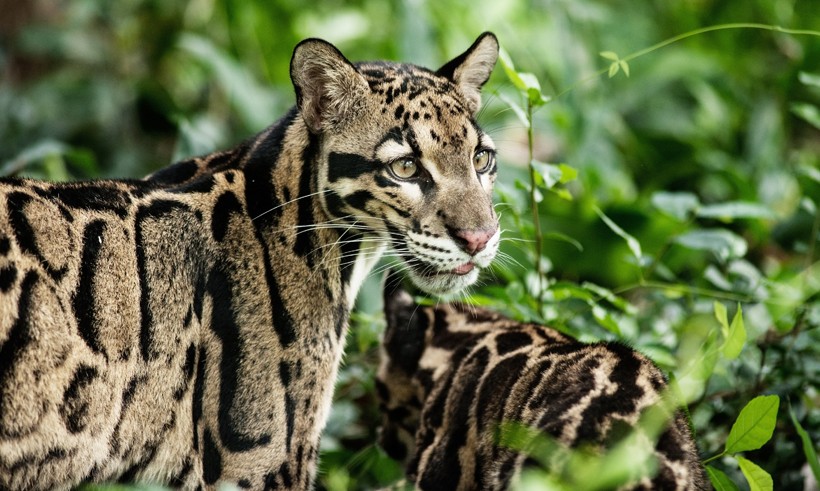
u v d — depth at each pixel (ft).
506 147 61.16
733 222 53.62
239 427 30.30
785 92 65.67
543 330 35.86
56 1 63.62
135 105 64.39
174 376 29.66
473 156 33.19
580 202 51.16
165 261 29.68
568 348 32.78
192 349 30.04
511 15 64.44
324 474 38.06
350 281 33.14
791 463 34.45
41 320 26.71
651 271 41.63
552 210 51.11
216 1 66.80
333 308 32.40
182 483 30.37
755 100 70.03
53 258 27.35
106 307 28.07
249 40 67.10
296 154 32.50
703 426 35.91
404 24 58.90
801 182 44.91
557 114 44.47
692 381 31.94
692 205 42.57
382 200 32.14
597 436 26.89
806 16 70.74
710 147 68.23
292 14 65.92
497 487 29.40
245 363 30.42
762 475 27.84
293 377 31.19
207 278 30.53
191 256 30.25
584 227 50.44
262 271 31.14
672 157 68.03
